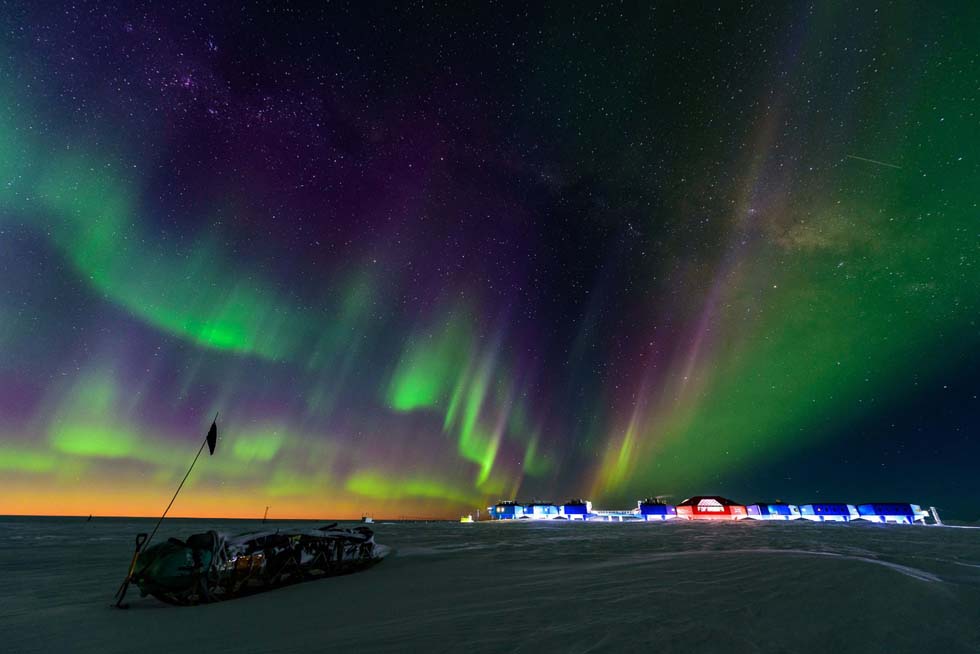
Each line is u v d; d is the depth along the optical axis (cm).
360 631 534
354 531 1284
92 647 512
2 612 724
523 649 432
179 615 682
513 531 3378
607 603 623
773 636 454
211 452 933
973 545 1524
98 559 1545
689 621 510
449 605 675
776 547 1502
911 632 461
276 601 780
